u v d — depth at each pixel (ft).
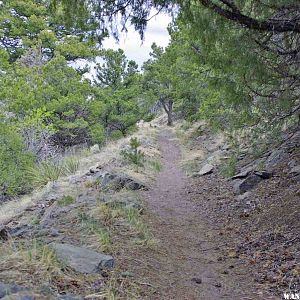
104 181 31.89
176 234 21.61
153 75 118.21
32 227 19.49
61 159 47.21
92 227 18.24
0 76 48.39
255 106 22.04
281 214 21.68
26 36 71.97
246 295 13.84
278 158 31.27
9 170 40.91
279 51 18.31
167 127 116.37
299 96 20.33
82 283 12.13
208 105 35.42
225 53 18.45
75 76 67.21
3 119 44.96
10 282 10.85
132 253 16.57
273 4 15.85
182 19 16.87
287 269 15.29
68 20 16.61
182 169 46.70
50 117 60.18
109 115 76.13
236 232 21.66
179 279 15.05
